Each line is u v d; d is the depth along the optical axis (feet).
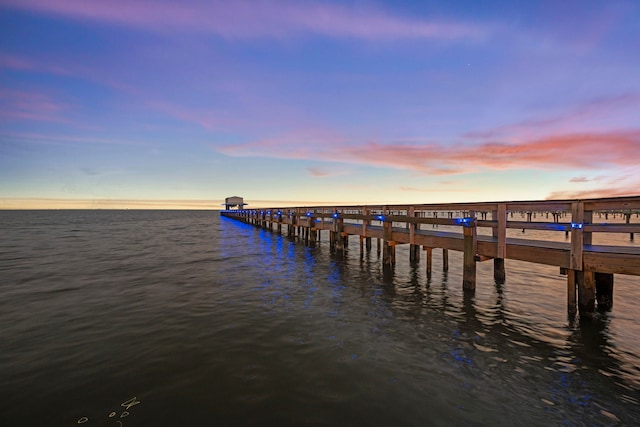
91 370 15.14
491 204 28.09
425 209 35.42
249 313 23.72
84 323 21.36
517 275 38.09
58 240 79.46
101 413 12.00
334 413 12.05
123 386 13.78
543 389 13.92
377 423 11.51
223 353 16.98
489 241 28.68
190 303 26.13
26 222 185.57
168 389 13.56
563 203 22.98
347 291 30.71
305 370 15.25
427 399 13.01
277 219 94.22
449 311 24.72
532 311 24.71
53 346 17.75
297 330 20.43
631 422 11.80
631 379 14.84
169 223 176.65
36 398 12.91
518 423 11.66
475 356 17.01
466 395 13.37
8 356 16.52
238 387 13.73
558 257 23.31
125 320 22.03
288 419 11.68
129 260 48.52
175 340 18.65
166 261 47.78
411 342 18.79
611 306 24.99
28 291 29.76
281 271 40.45
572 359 16.75
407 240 38.34
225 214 294.66
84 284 32.68
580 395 13.51
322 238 81.71
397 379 14.53
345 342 18.65
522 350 17.79
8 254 54.60
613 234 101.96
